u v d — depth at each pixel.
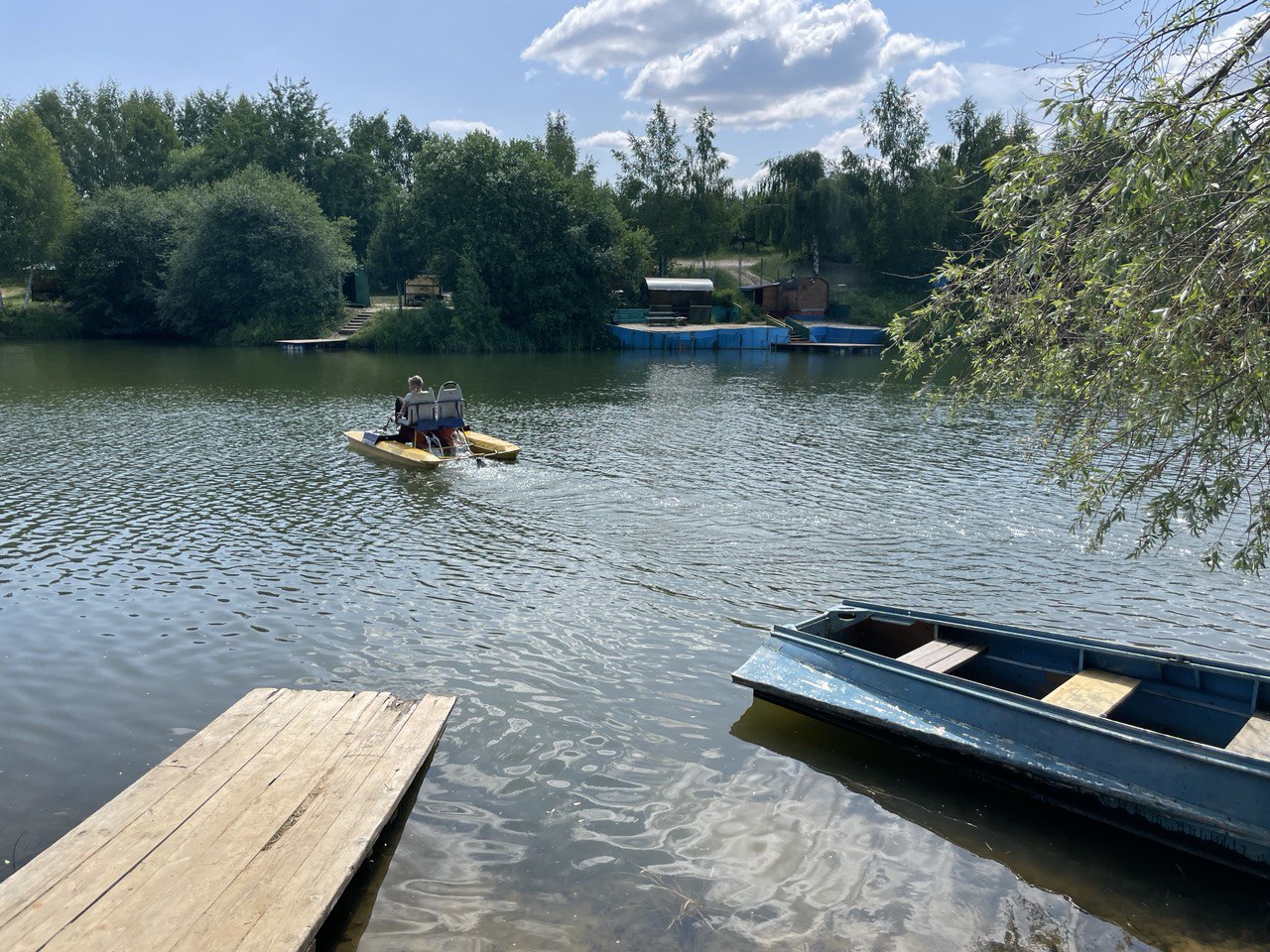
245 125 65.44
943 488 16.22
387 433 19.02
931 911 5.38
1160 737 5.82
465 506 14.66
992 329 6.59
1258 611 10.29
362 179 69.00
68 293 53.00
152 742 7.27
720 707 7.97
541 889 5.55
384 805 6.01
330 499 15.02
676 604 10.44
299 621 9.77
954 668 7.77
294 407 25.73
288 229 48.94
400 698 7.75
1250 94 4.52
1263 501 5.57
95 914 4.86
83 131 72.31
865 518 14.16
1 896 4.99
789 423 23.84
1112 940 5.14
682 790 6.66
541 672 8.60
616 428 22.86
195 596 10.46
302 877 5.22
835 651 7.52
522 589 10.83
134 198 53.59
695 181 68.50
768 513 14.44
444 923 5.23
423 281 54.84
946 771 6.96
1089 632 9.71
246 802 6.04
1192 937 5.16
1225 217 4.76
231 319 49.91
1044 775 6.20
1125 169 4.76
